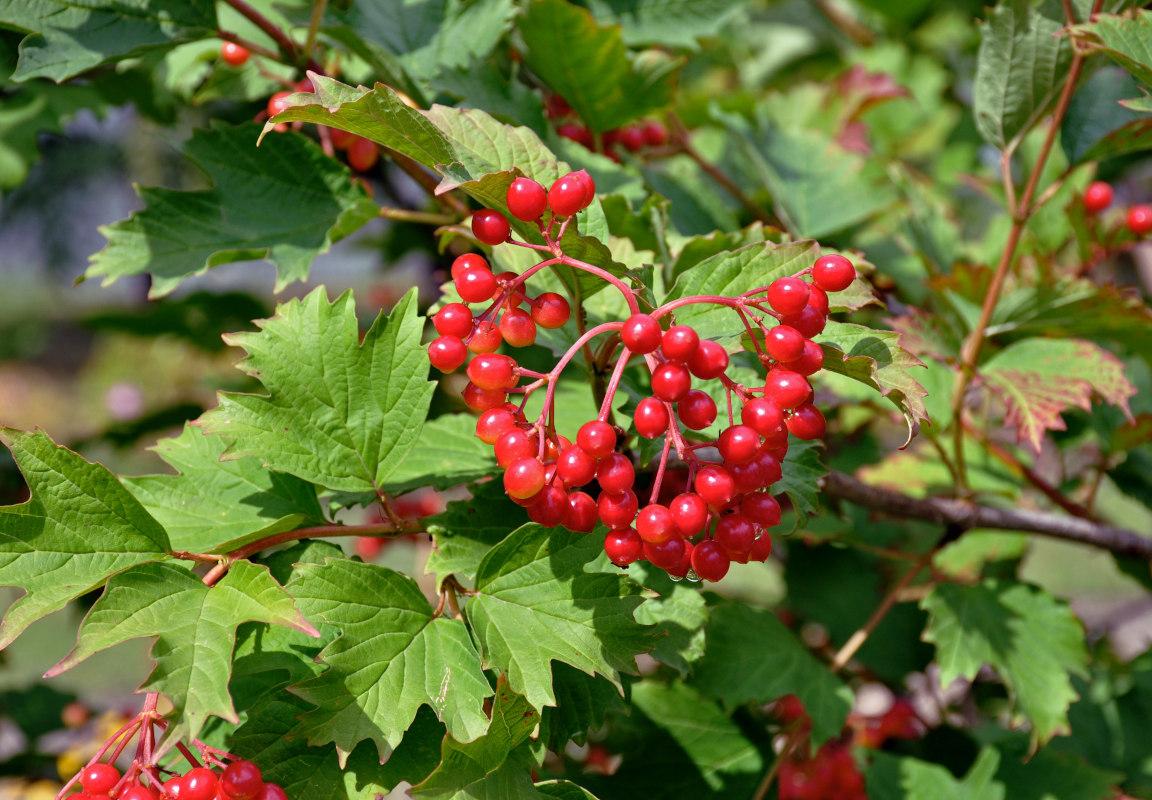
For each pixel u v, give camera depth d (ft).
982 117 2.27
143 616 1.79
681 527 1.78
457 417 2.13
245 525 1.95
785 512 2.42
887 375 1.83
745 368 2.03
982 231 3.73
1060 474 2.67
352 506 2.00
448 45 2.33
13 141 2.51
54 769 3.18
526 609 1.88
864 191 2.69
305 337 1.92
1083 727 2.53
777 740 2.34
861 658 2.64
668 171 2.55
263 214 2.20
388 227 3.19
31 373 15.58
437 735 1.89
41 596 1.81
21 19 2.07
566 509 1.80
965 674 2.24
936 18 4.14
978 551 2.73
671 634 1.98
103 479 1.85
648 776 2.21
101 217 9.34
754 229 2.13
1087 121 2.26
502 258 2.06
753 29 4.49
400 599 1.88
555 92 2.41
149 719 1.80
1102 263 2.61
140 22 2.13
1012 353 2.35
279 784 1.84
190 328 3.22
